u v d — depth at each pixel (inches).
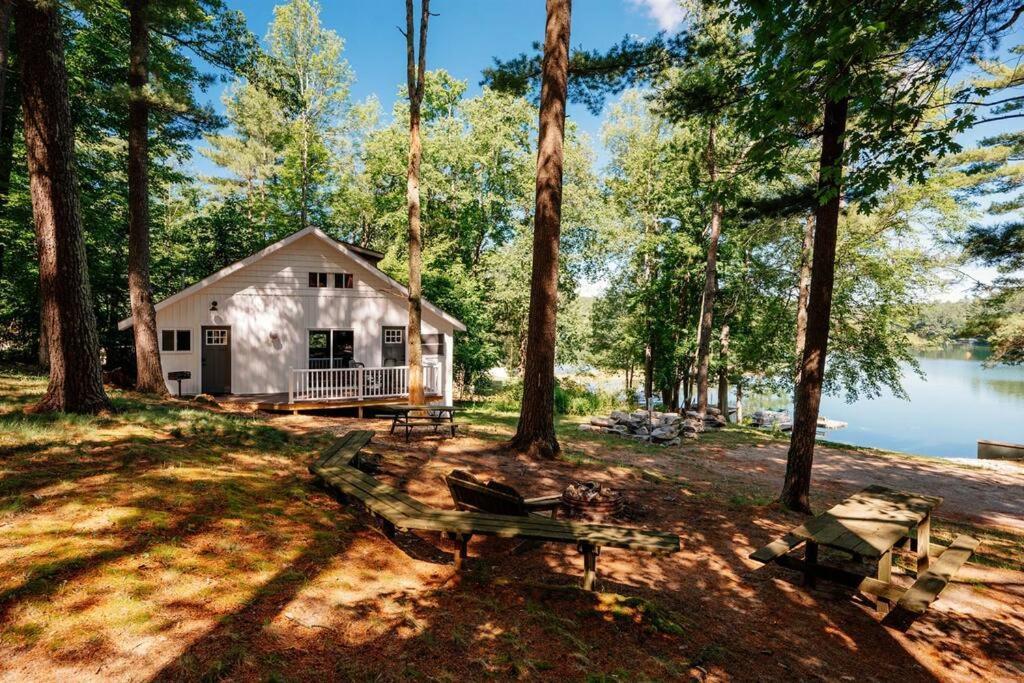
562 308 1295.5
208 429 360.5
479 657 136.3
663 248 1139.9
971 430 1296.8
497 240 1400.1
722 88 362.9
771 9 236.5
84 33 673.6
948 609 207.8
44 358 706.8
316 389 654.5
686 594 199.2
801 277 975.6
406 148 1253.1
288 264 713.0
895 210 891.4
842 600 205.0
